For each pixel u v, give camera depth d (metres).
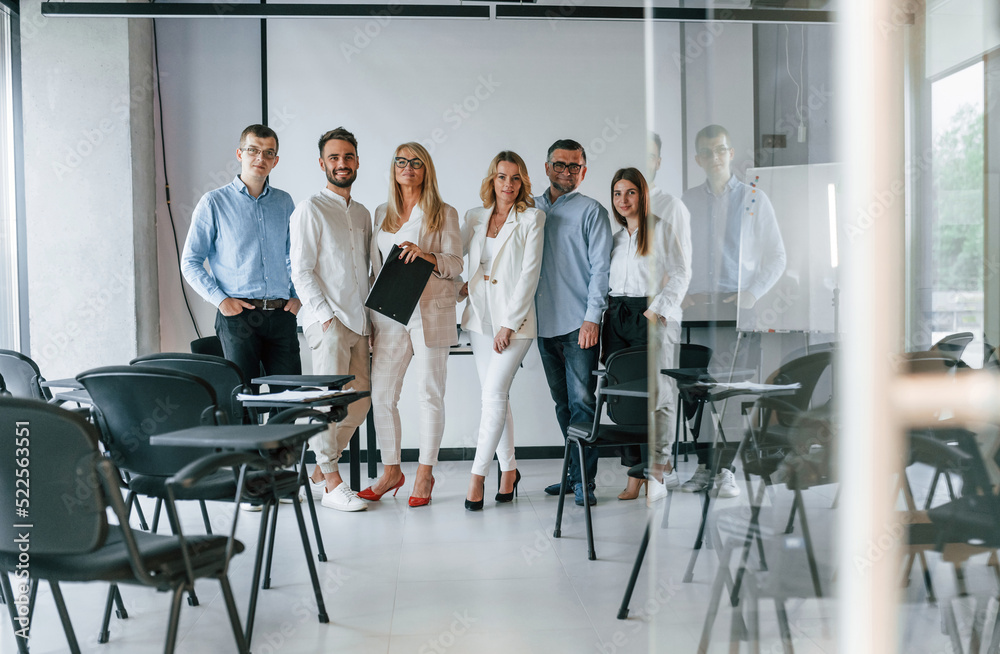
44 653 2.17
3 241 4.50
